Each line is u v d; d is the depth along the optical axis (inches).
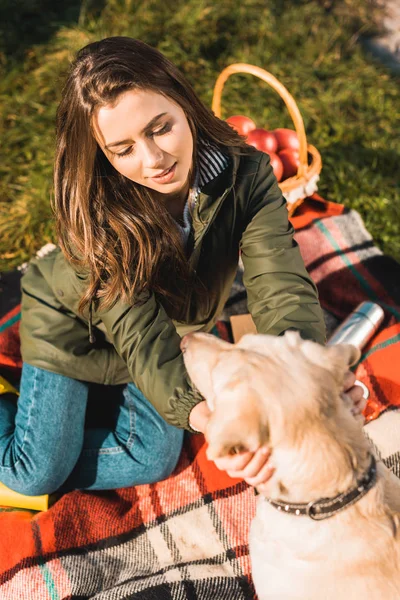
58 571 95.7
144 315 90.2
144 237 88.0
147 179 83.9
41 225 154.9
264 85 191.5
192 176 89.9
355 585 68.1
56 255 102.6
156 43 200.4
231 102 185.5
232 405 62.7
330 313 133.5
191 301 100.0
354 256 140.5
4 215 160.9
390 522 68.9
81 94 78.2
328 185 162.9
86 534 101.7
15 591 94.7
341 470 66.0
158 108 78.9
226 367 65.8
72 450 103.3
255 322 93.0
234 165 91.9
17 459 100.9
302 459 64.4
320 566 69.2
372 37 226.2
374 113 189.0
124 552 100.6
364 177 163.8
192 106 86.1
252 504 103.4
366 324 122.7
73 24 207.5
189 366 69.5
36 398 102.2
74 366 102.7
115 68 76.6
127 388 111.2
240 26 209.5
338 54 207.8
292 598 71.3
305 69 197.8
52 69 192.1
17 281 140.5
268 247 93.6
